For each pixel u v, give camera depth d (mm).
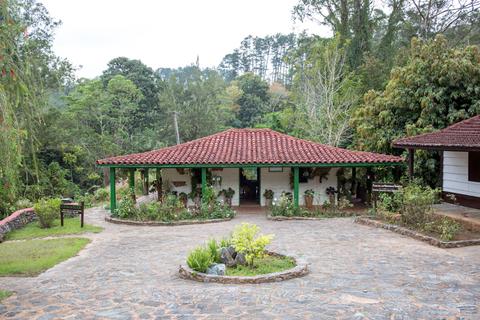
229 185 20234
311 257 10227
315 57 31922
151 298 7227
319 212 17641
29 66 6836
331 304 6703
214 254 9273
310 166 17891
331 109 29594
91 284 8367
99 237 14305
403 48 28188
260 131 22500
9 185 7125
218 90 51562
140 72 50875
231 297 7164
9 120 6664
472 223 12703
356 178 21109
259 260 9812
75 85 39656
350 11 33844
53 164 28703
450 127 16938
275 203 18062
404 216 13914
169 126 44844
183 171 19891
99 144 35938
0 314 6535
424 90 20047
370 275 8531
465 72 19031
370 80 30516
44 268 9906
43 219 16625
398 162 18297
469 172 16016
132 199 18656
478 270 8836
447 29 34250
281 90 69188
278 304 6746
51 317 6359
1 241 14484
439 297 7020
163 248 12039
